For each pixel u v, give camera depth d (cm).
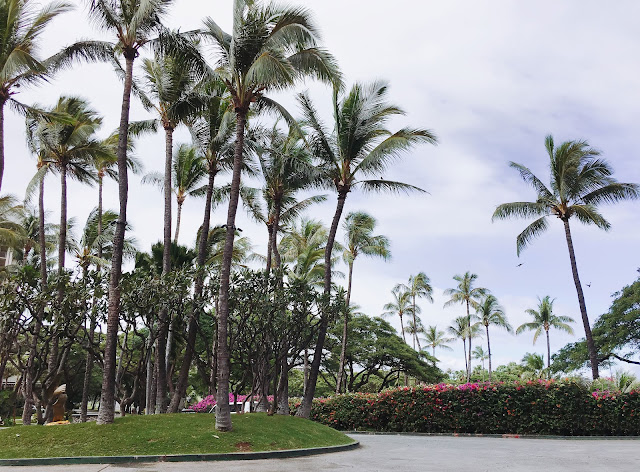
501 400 2194
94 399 4925
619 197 2827
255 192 2656
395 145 1964
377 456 1277
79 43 1638
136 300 1739
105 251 3556
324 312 1922
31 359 2036
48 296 1678
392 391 2433
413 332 6512
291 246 3688
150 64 2141
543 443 1745
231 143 2092
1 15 1645
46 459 1034
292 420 1580
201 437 1234
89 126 2327
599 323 3822
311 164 2184
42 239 2459
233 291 1775
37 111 1825
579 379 2139
